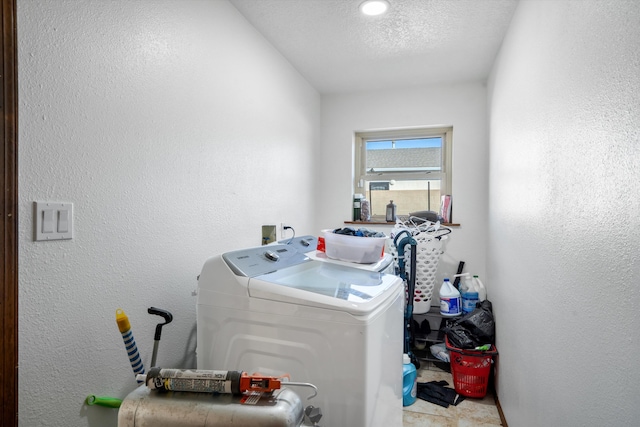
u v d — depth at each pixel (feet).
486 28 7.13
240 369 4.25
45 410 3.34
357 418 3.76
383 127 10.91
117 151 4.09
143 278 4.48
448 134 10.79
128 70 4.23
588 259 3.27
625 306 2.65
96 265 3.85
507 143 6.81
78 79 3.62
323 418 3.88
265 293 4.14
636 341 2.50
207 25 5.69
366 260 5.47
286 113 8.78
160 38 4.72
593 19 3.16
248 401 2.77
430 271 9.28
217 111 5.97
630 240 2.57
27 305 3.19
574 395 3.59
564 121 3.86
